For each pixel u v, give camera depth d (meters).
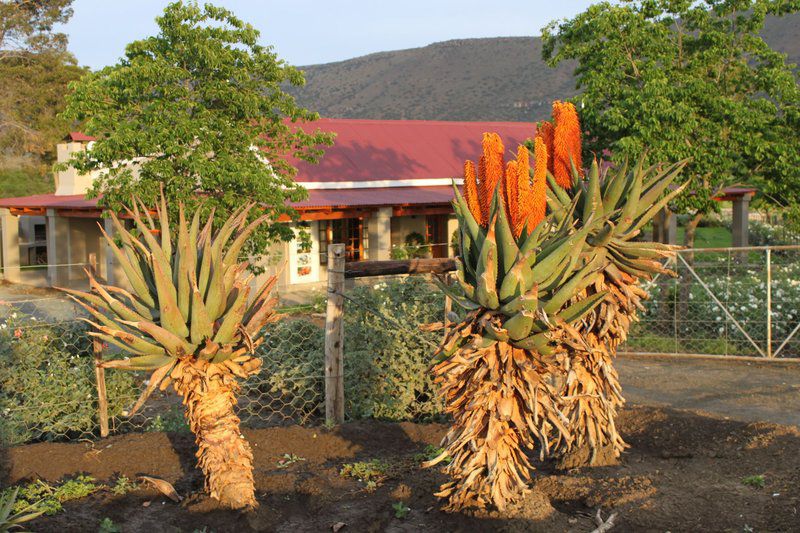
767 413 8.90
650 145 15.48
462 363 4.98
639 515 5.36
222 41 15.42
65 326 8.39
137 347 5.18
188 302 5.21
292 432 7.27
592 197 5.60
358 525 5.39
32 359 7.64
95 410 7.63
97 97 15.19
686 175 16.20
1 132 47.66
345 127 30.19
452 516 5.39
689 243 17.50
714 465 6.35
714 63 16.98
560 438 6.69
